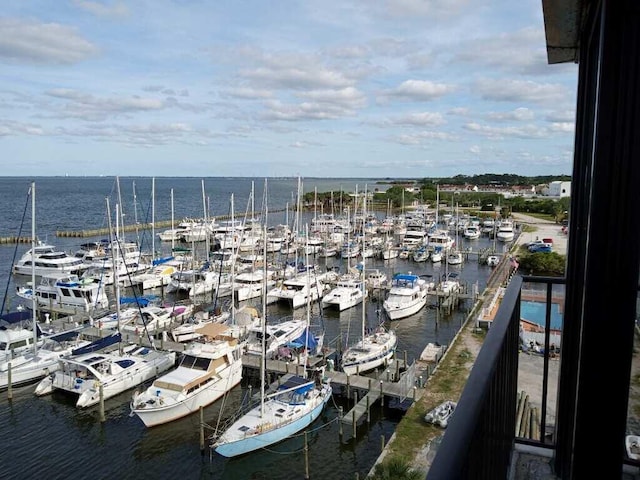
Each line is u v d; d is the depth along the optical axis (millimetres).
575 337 3023
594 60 2621
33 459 15414
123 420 17672
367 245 51312
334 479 14516
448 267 45594
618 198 1970
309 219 79188
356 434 16500
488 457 2018
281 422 15922
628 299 2004
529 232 61719
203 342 20375
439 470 1307
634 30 1880
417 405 16031
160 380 17859
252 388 19672
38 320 27312
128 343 23281
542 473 3729
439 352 21375
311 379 18484
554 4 2754
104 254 42219
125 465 15148
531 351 14461
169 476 14688
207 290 34875
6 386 19656
